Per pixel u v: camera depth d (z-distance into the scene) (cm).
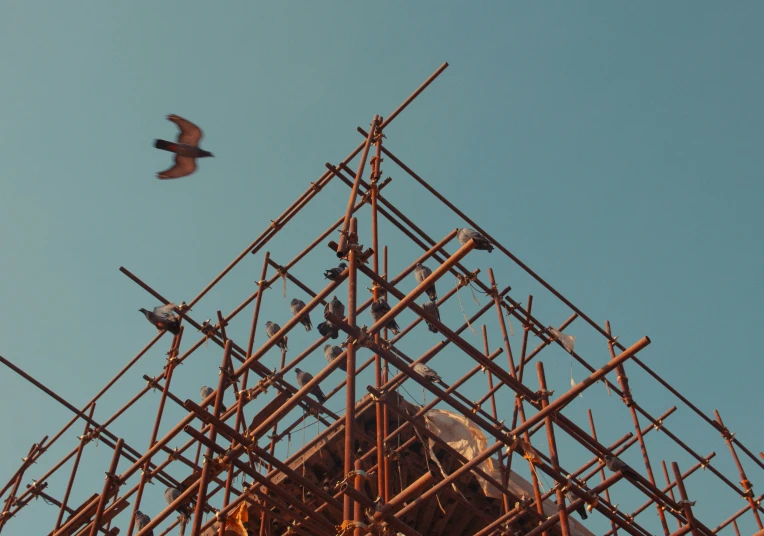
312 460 2081
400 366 1540
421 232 2136
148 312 2084
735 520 2430
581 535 2269
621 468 1697
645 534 1764
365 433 2078
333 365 1633
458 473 1584
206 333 2148
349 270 1599
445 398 1576
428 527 2205
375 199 2056
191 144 1330
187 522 2139
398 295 1700
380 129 2131
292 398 1658
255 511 2144
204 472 1578
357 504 1427
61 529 2141
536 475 1700
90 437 2312
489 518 2100
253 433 1689
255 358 1817
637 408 2258
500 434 1595
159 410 2050
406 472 2114
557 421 1627
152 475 2033
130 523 1912
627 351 1543
